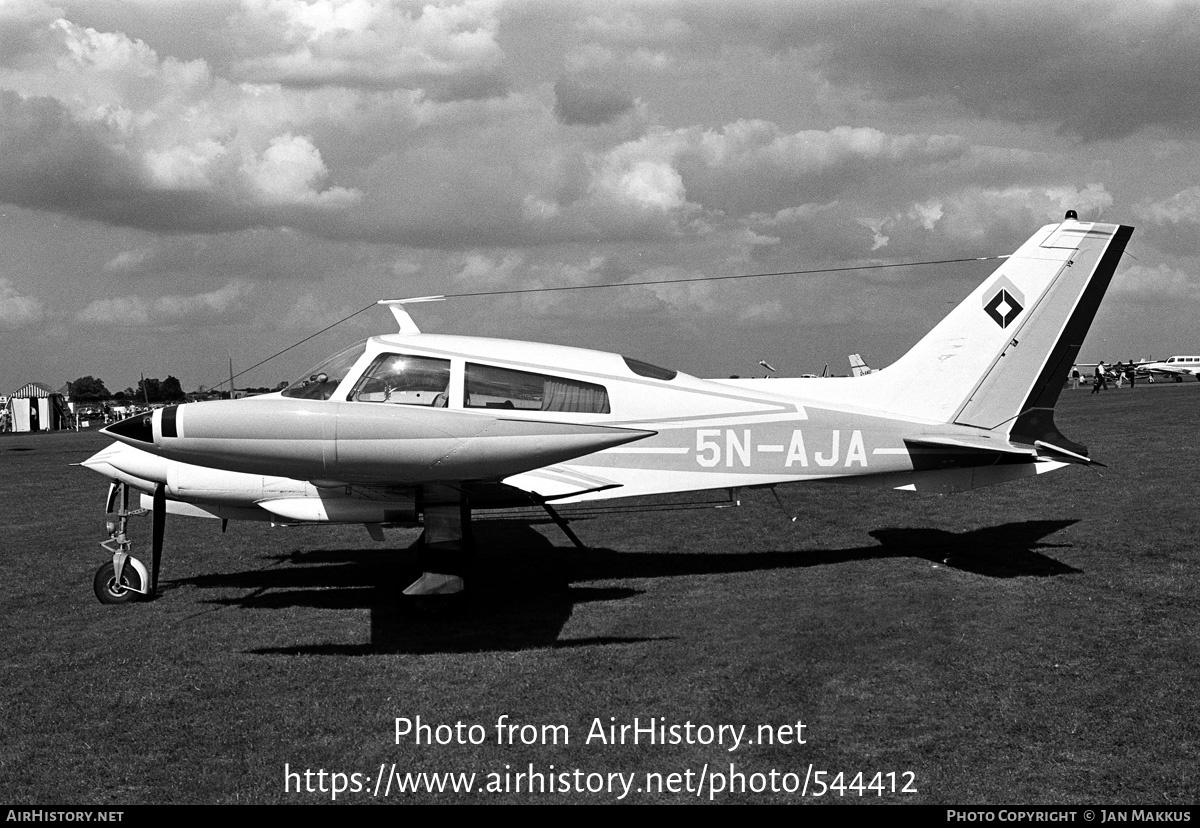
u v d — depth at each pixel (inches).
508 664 246.5
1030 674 229.5
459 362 323.9
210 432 267.1
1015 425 351.6
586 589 325.4
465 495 315.9
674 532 429.7
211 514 337.4
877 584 319.9
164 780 182.4
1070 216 350.9
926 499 495.5
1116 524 404.8
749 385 354.9
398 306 351.3
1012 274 350.6
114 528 328.8
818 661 242.8
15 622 298.7
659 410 333.1
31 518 535.2
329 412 267.3
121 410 1925.4
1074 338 350.6
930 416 351.3
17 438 1834.4
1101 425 882.1
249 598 324.5
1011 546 371.2
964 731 199.0
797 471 339.9
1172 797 169.5
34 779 183.3
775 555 374.6
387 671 243.0
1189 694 213.9
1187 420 898.7
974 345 350.6
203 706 220.2
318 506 318.3
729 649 254.4
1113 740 192.7
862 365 1109.1
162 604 318.7
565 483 329.7
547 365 329.7
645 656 250.5
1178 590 296.4
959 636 259.8
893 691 221.5
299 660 253.1
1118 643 249.3
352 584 343.9
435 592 287.3
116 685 235.0
